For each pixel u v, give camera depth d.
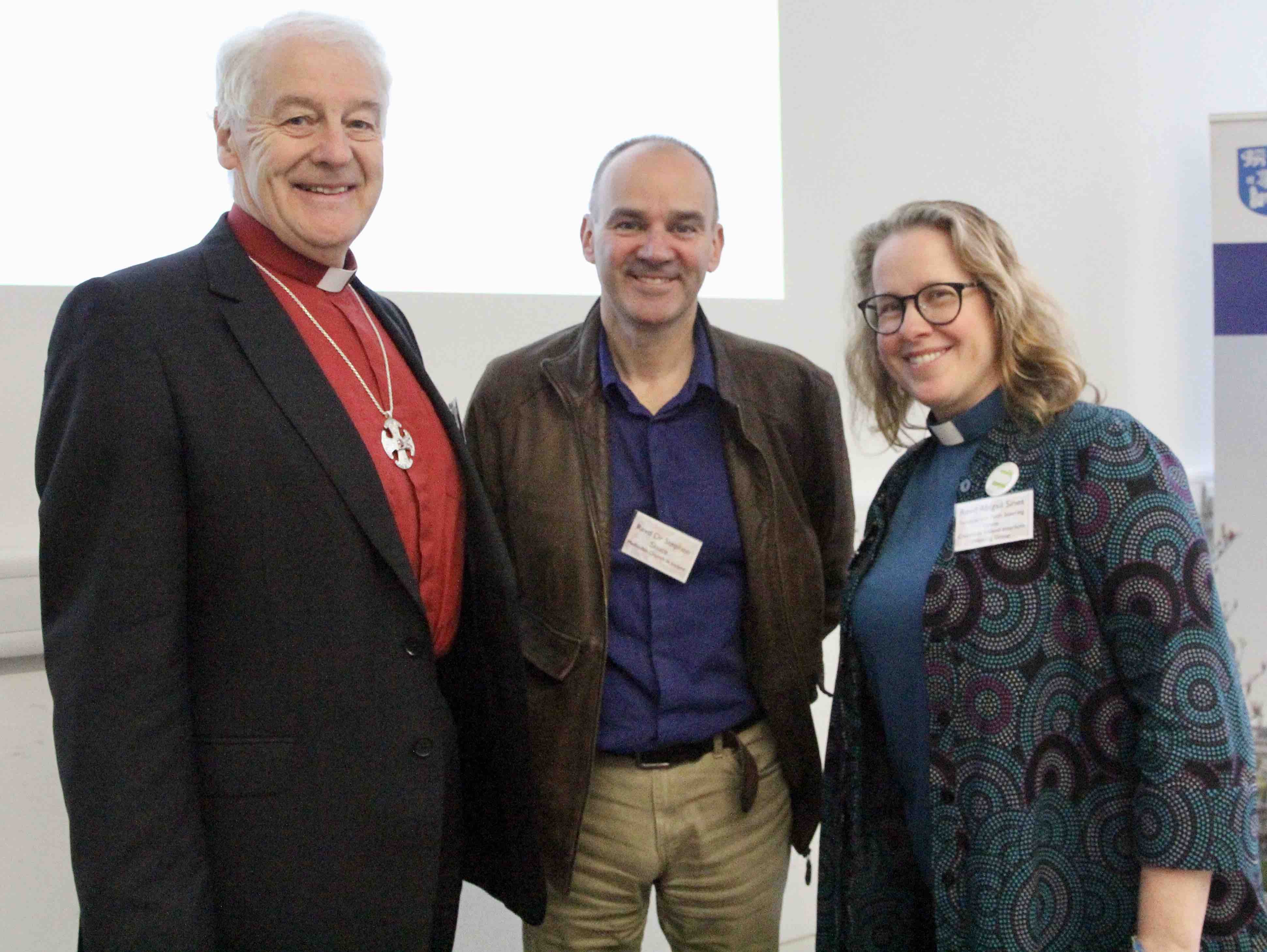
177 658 1.13
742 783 1.74
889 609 1.46
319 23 1.29
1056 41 3.37
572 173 2.62
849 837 1.56
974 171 3.26
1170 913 1.21
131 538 1.10
